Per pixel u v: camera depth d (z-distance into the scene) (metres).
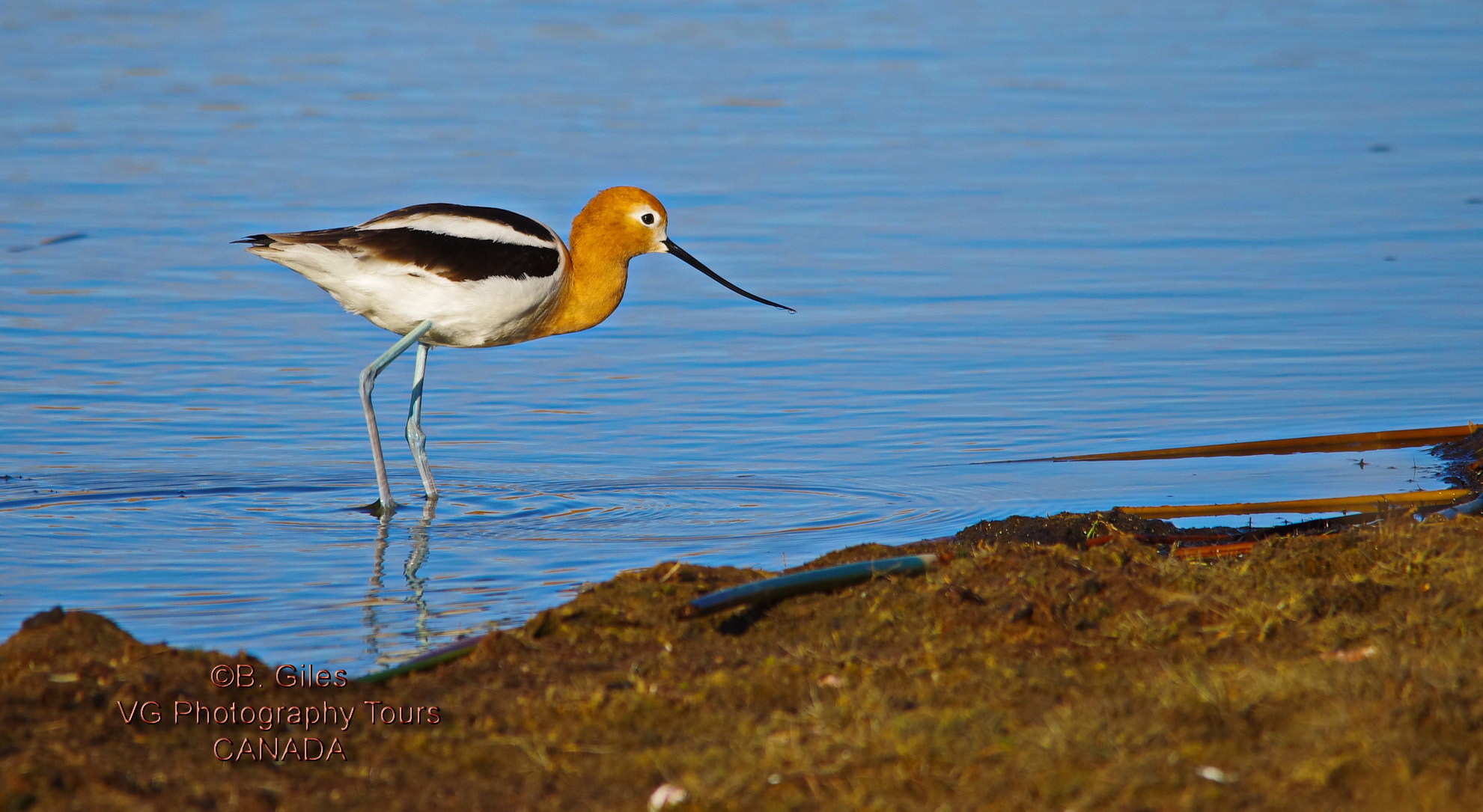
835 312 17.70
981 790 6.04
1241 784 5.95
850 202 22.28
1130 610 8.19
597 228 13.11
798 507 11.80
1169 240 20.30
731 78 30.25
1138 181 23.34
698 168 23.92
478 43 33.53
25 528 11.17
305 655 8.66
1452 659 6.95
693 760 6.46
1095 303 17.80
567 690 7.34
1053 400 14.61
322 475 12.79
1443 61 31.64
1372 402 14.36
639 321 17.80
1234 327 16.78
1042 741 6.33
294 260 11.86
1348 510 11.40
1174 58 32.28
